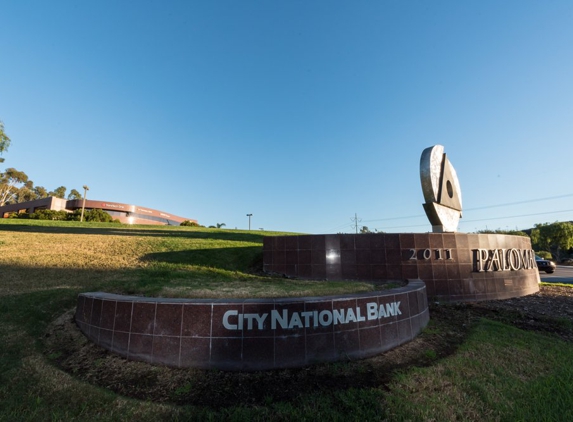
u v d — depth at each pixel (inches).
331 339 205.6
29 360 198.1
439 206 497.7
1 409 146.9
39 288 342.6
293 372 189.6
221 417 142.2
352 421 139.6
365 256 445.1
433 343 241.6
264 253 486.0
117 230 925.8
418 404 153.9
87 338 227.8
